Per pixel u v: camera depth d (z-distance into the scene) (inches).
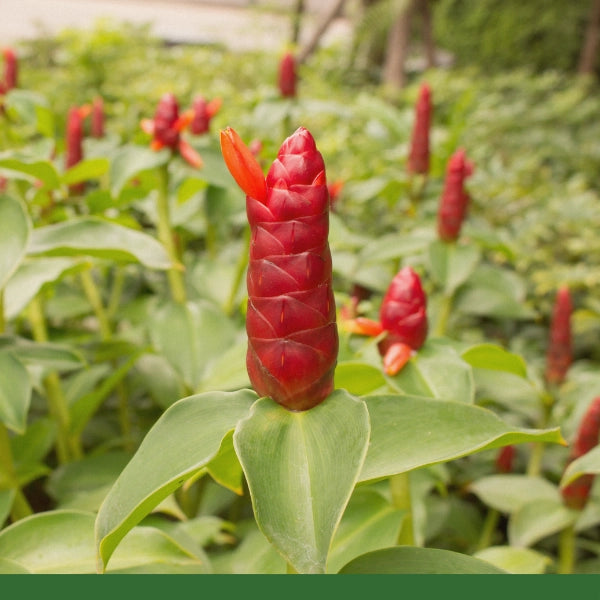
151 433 18.8
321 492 17.9
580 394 31.5
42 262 27.2
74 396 32.7
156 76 79.1
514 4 152.3
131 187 31.2
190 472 17.9
